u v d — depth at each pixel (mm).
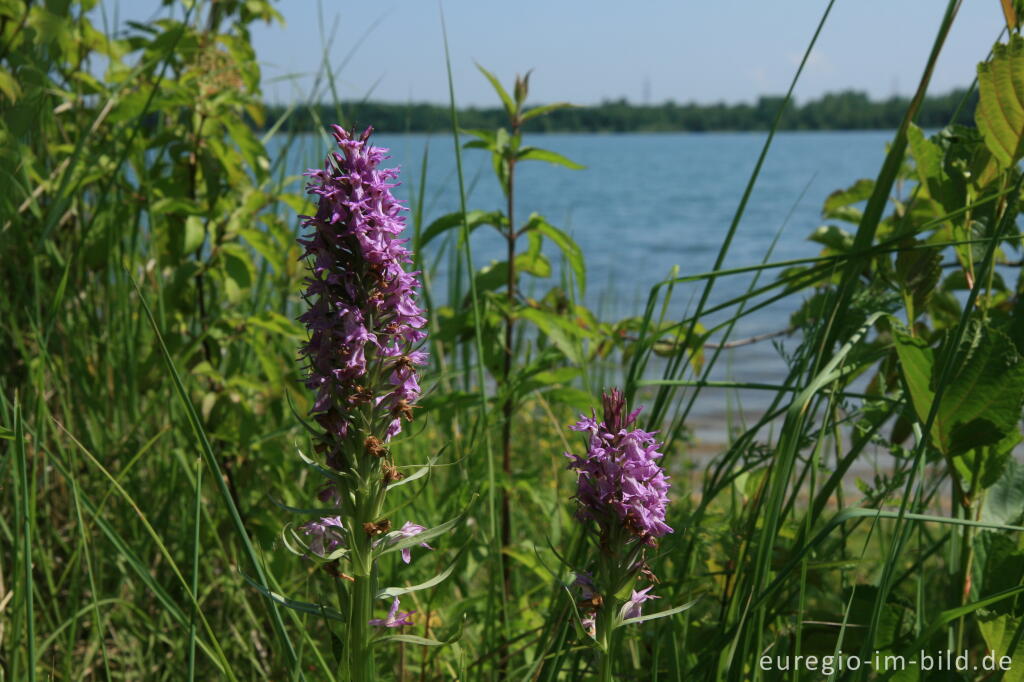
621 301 13445
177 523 3439
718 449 7418
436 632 2764
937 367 2115
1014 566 2117
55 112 3902
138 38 3818
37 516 3268
